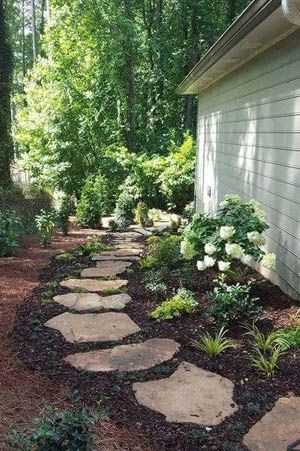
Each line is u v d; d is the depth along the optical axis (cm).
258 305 429
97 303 442
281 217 481
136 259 650
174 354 329
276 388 279
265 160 535
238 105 664
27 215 930
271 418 248
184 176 1314
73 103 1405
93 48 1424
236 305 386
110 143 1491
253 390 278
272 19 405
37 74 1453
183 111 1831
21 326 383
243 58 603
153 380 290
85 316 407
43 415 250
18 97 1460
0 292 480
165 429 239
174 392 275
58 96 1396
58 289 495
